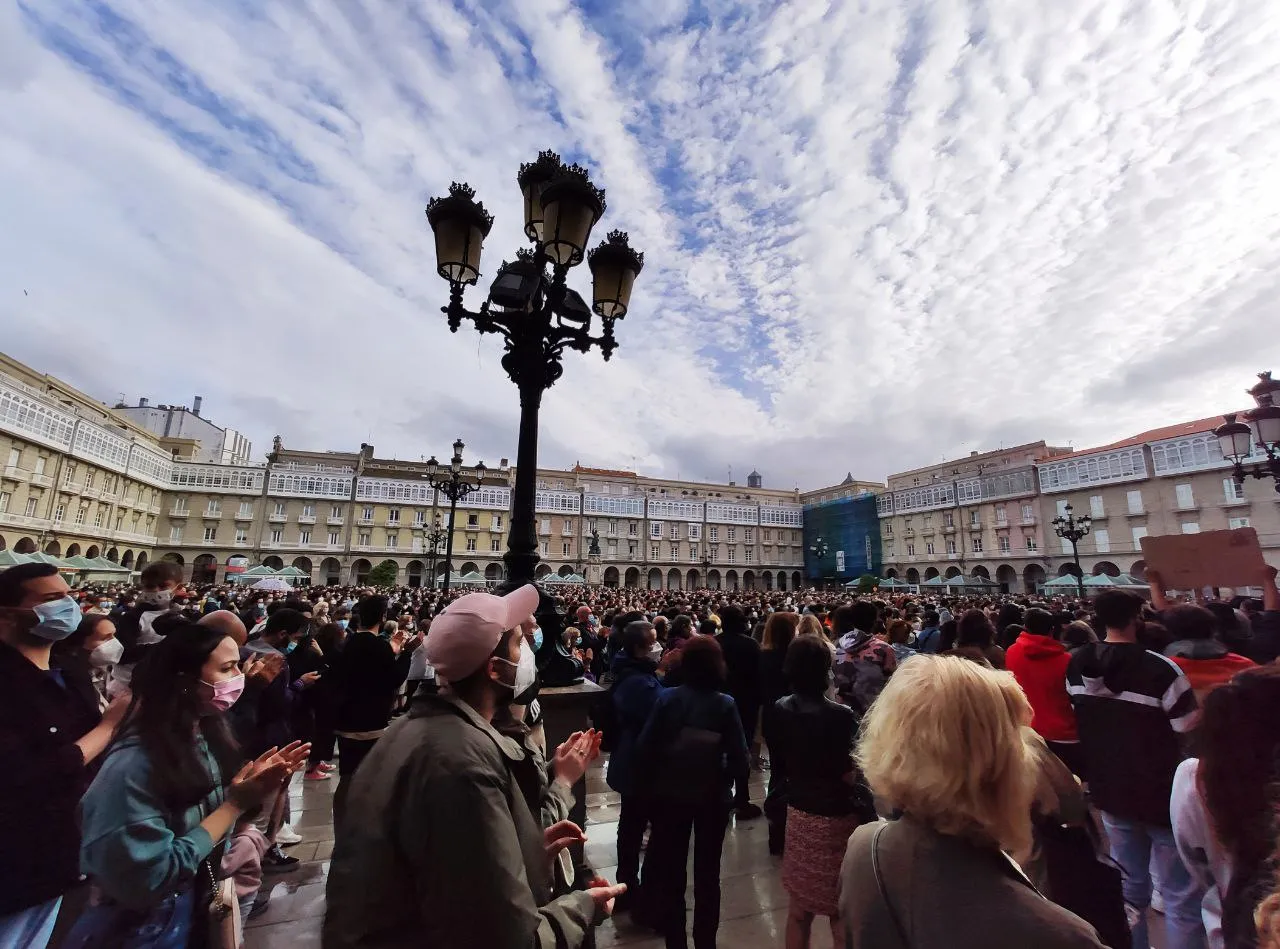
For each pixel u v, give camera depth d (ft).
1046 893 7.54
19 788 6.36
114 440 141.38
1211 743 5.81
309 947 10.64
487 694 5.33
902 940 3.95
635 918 11.05
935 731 4.21
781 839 14.43
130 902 5.89
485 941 4.01
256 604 33.14
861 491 225.35
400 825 4.25
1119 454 141.59
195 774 6.63
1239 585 16.17
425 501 188.96
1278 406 24.71
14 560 60.95
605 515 207.10
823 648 9.98
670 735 10.52
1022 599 75.20
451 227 15.56
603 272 16.02
